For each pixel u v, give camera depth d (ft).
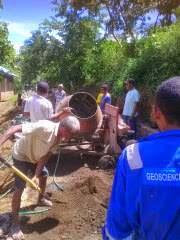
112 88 43.21
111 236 5.81
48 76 63.00
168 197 5.25
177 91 5.62
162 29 48.83
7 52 54.39
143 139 5.83
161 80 32.45
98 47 56.59
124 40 53.93
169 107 5.65
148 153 5.55
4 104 85.81
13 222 15.35
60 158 26.86
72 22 60.85
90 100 27.07
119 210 5.66
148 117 32.68
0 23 53.31
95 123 25.45
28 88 62.85
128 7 56.85
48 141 14.93
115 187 5.86
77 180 22.00
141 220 5.44
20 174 14.99
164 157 5.45
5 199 19.69
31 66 65.77
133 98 29.76
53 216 17.04
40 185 17.74
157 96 5.85
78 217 16.61
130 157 5.64
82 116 26.76
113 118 25.16
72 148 26.50
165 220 5.23
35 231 15.80
